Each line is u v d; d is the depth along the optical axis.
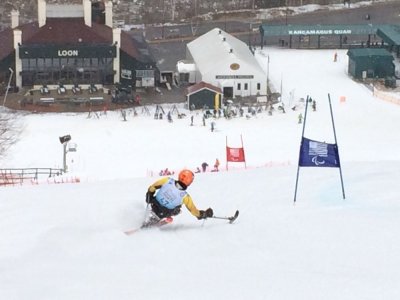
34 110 109.19
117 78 124.94
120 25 165.00
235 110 108.56
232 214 21.66
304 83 125.69
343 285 14.34
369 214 20.91
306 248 17.64
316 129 93.69
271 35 148.75
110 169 66.00
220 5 178.75
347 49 150.38
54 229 18.86
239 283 14.59
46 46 122.75
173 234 18.98
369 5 183.50
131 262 16.47
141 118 103.12
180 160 72.19
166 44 153.62
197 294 13.88
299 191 24.86
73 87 121.94
